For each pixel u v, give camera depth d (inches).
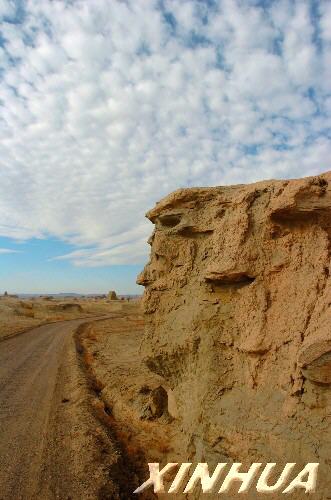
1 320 1817.2
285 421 252.4
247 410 282.5
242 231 323.3
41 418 510.3
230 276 322.3
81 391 618.2
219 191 390.9
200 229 384.8
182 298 390.3
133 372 719.7
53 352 1068.5
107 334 1562.5
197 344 350.3
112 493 327.0
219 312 337.7
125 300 4453.7
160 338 396.2
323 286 272.8
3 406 558.3
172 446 378.3
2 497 315.6
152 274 434.0
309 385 246.8
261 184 339.9
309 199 289.7
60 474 353.7
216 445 298.4
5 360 917.2
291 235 306.3
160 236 418.9
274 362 281.1
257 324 298.2
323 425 232.5
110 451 396.2
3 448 410.0
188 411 354.0
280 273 305.7
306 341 254.5
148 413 443.2
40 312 2573.8
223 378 318.0
